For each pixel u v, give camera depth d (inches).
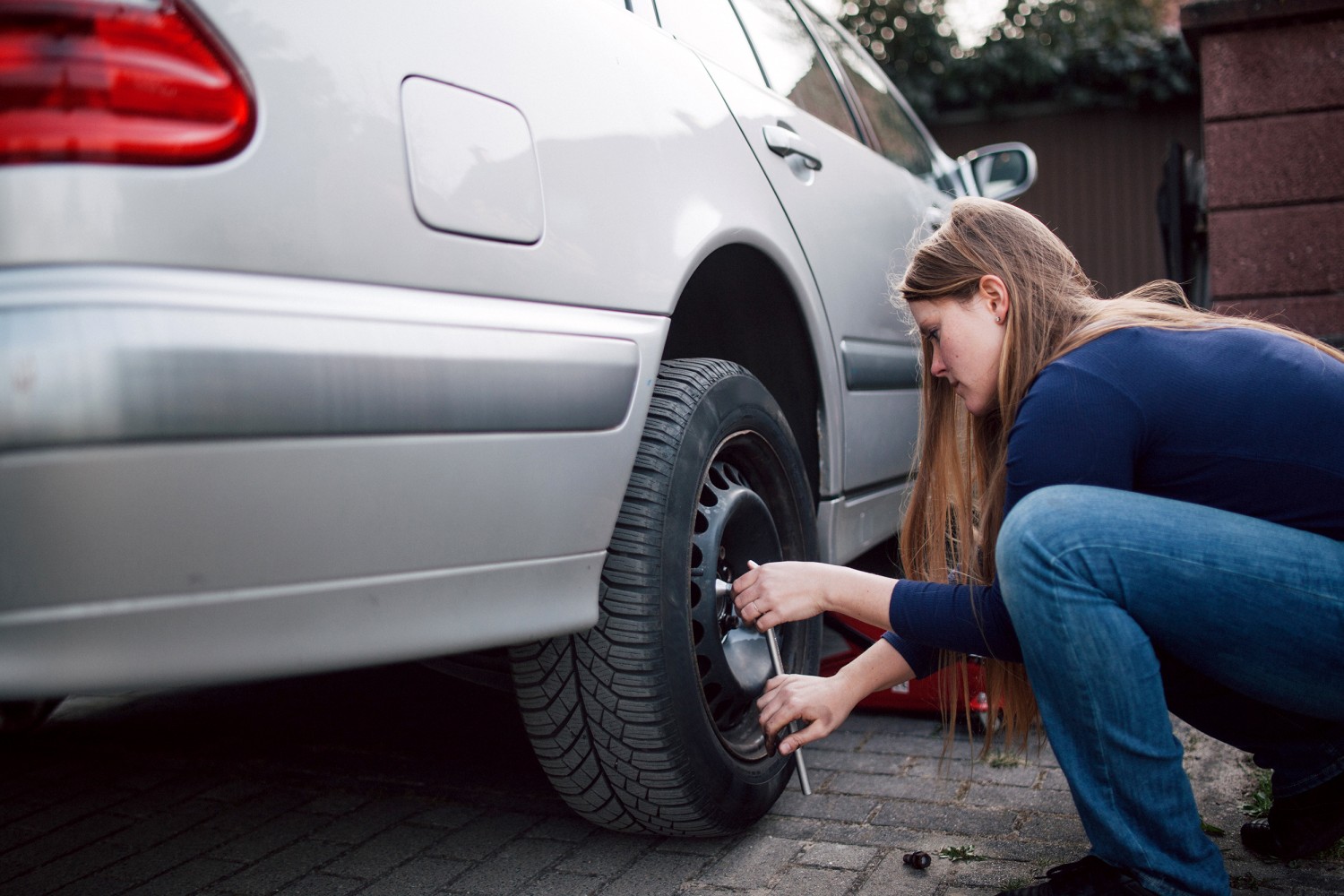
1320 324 156.4
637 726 57.4
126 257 36.9
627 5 70.9
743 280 75.2
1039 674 51.0
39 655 35.9
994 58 335.3
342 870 64.7
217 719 97.2
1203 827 65.7
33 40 36.7
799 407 81.7
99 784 82.1
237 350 37.7
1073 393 51.3
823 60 108.6
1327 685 50.9
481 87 50.0
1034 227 56.3
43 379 34.2
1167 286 59.8
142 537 36.5
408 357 43.0
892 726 90.6
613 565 56.9
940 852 63.3
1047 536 49.6
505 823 70.9
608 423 52.9
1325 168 154.3
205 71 39.4
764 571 60.9
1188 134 333.7
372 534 42.6
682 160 64.1
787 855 63.7
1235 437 50.8
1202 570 49.1
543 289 50.9
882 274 94.9
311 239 41.5
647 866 63.0
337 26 44.1
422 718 95.3
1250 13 153.2
